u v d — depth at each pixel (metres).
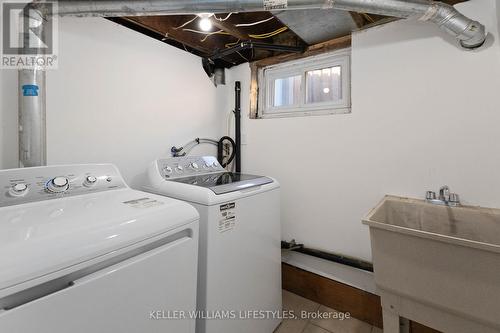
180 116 1.86
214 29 1.69
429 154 1.37
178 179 1.44
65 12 1.05
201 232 1.08
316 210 1.81
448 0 1.26
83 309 0.60
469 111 1.26
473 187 1.26
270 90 2.17
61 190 0.97
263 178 1.52
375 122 1.54
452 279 0.90
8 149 1.09
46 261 0.54
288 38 1.84
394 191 1.49
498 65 1.19
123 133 1.50
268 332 1.45
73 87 1.27
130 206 0.86
